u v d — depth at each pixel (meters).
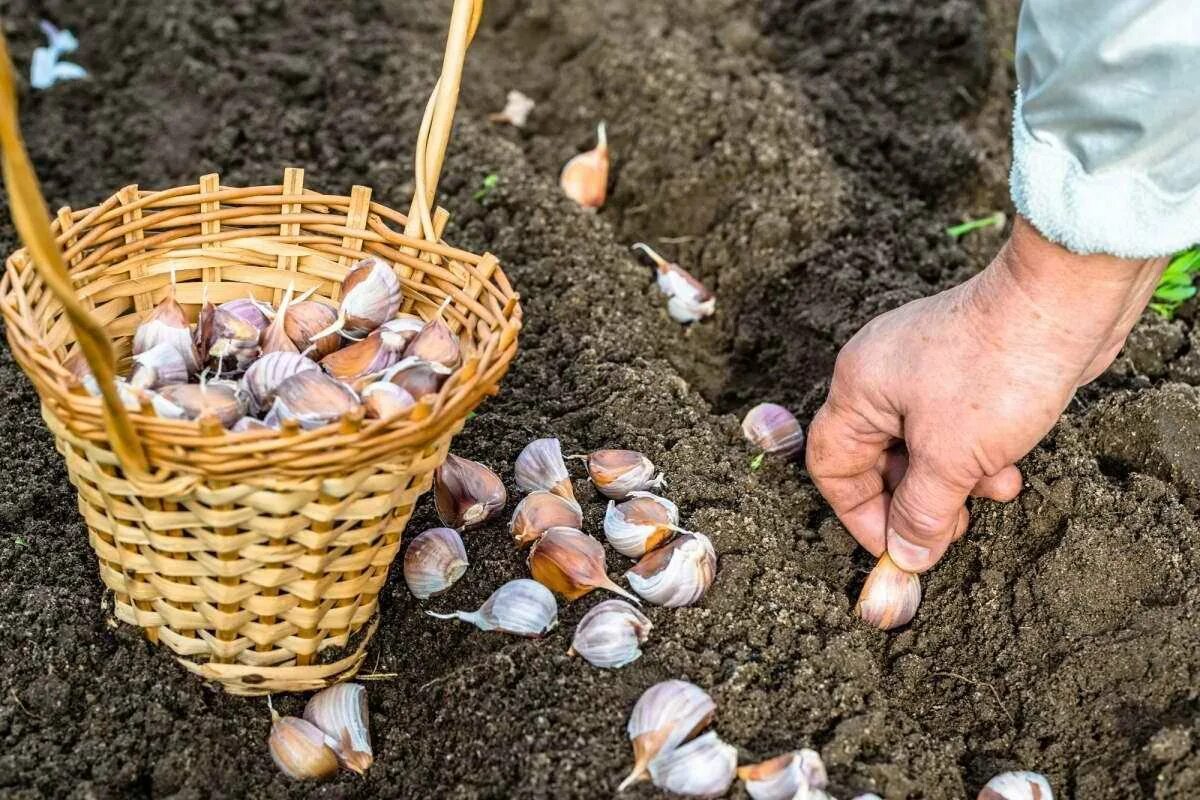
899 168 1.03
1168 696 0.75
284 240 0.77
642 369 0.89
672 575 0.76
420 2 1.15
